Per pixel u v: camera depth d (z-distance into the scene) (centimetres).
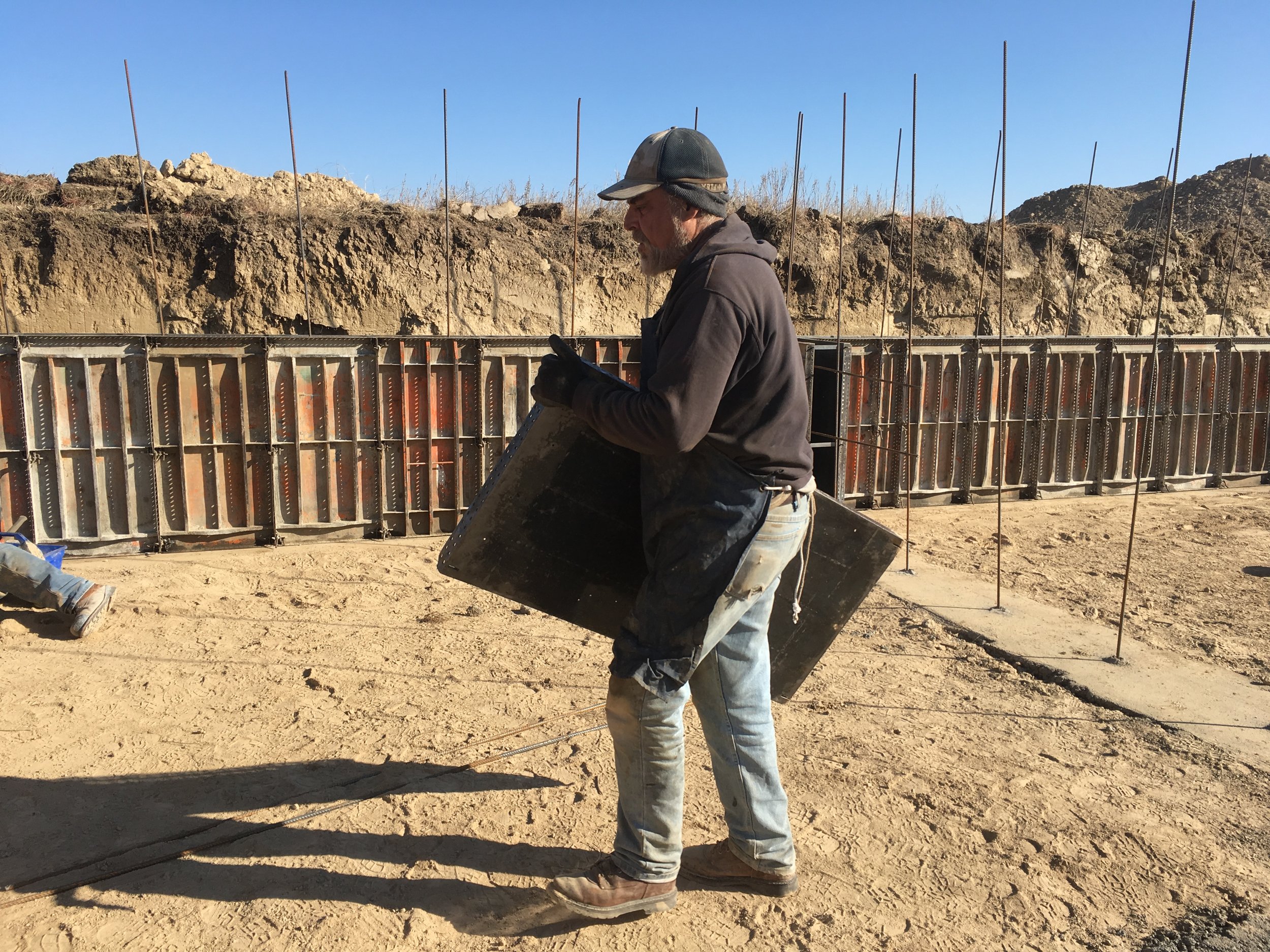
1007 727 420
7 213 1016
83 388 714
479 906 277
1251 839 324
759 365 228
